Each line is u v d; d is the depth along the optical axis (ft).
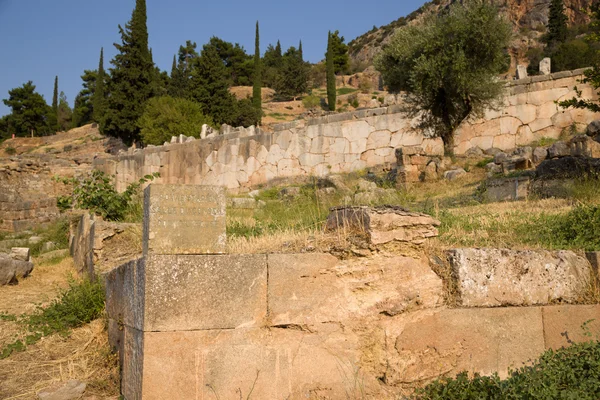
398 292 17.62
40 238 59.26
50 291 33.65
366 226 17.88
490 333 18.51
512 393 15.60
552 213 29.19
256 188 80.84
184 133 121.80
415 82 64.44
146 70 160.86
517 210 32.07
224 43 271.08
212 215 16.66
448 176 55.62
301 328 16.38
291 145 79.92
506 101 70.74
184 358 14.93
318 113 186.91
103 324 23.48
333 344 16.63
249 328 15.74
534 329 19.07
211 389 15.06
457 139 72.64
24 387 18.92
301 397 16.06
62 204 47.03
